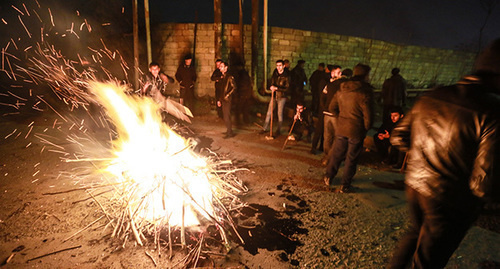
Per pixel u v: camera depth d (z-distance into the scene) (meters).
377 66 12.17
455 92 1.79
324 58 10.84
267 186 4.31
